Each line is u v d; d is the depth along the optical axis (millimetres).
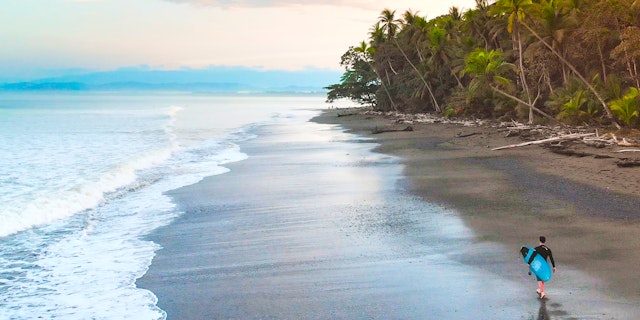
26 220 16688
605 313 8141
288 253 12484
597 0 42594
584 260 10844
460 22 74188
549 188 19438
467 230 13930
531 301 8797
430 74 76188
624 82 43250
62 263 12266
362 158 31531
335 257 11984
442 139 42844
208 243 13727
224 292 10008
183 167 29609
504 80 50656
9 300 9945
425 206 17266
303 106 166125
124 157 34969
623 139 29125
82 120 84250
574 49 44656
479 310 8539
